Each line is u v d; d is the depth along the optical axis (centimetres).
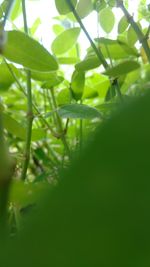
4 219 8
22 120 46
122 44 31
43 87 35
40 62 23
